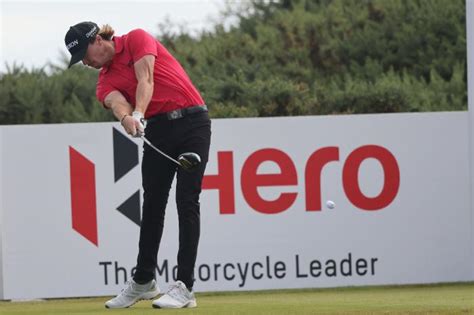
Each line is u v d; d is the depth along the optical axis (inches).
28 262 782.5
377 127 813.9
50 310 602.5
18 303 743.7
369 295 723.4
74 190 786.8
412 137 817.5
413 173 818.2
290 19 1875.0
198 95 593.0
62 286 786.2
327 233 807.7
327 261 807.7
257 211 800.3
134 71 579.8
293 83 1585.9
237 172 798.5
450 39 1736.0
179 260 581.6
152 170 587.8
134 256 791.7
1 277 799.1
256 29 1881.2
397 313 536.1
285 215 803.4
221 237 796.0
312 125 805.2
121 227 790.5
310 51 1777.8
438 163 820.0
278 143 802.2
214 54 1776.6
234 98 1493.6
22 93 1592.0
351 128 810.8
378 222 813.9
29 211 781.9
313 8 1962.4
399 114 815.1
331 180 808.3
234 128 797.9
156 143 583.8
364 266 812.6
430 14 1780.3
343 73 1720.0
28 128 781.3
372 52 1756.9
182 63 1744.6
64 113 1574.8
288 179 804.0
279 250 802.2
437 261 821.2
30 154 781.9
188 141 582.9
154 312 548.4
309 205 805.9
